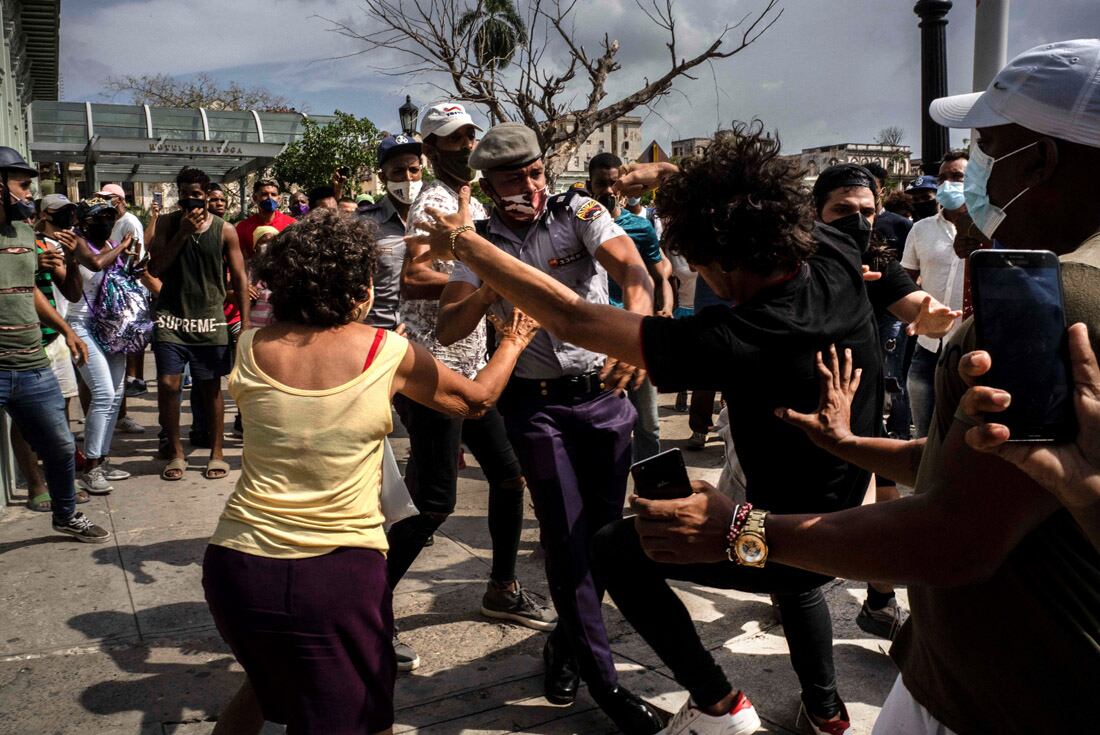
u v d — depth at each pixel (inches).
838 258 85.8
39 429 170.1
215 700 119.3
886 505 50.6
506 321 117.0
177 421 226.1
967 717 53.5
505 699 120.0
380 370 85.0
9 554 171.6
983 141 54.4
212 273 222.4
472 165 114.1
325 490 82.0
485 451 135.8
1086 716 48.3
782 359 76.4
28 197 169.3
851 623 142.0
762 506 86.4
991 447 40.9
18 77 596.7
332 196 322.0
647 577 89.9
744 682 123.3
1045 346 41.0
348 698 80.8
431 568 165.5
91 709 116.7
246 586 80.1
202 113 703.7
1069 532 47.3
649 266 188.5
